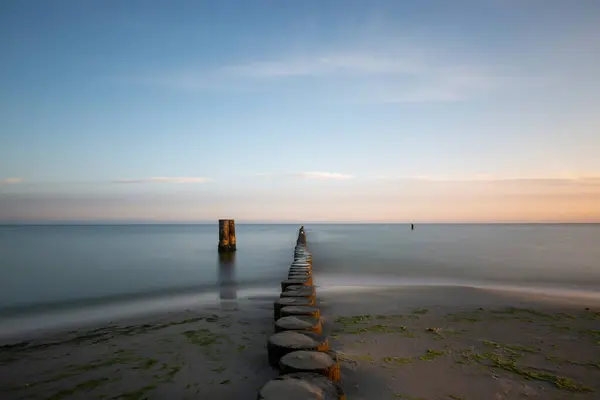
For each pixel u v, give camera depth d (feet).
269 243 127.65
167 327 23.97
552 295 34.88
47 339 22.47
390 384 14.46
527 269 55.93
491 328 22.09
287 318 18.57
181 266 61.93
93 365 17.53
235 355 18.28
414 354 17.65
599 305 29.25
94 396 14.39
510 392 13.92
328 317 24.97
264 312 28.19
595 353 17.88
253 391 14.43
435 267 58.23
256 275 51.44
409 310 27.12
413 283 43.27
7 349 20.44
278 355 15.23
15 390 15.10
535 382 14.74
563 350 18.28
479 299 31.42
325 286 40.11
